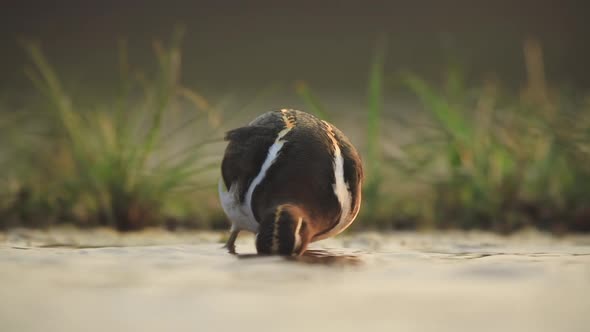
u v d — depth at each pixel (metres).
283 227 13.31
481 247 16.97
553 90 26.36
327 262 13.63
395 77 24.12
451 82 24.38
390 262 13.93
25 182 22.17
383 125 34.53
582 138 22.31
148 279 12.02
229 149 14.92
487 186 22.22
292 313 10.28
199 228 21.55
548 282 12.14
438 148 23.19
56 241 17.34
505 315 10.31
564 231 21.08
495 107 23.34
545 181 22.66
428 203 22.95
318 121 15.13
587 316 10.31
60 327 9.68
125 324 9.77
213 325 9.74
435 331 9.65
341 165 14.55
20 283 11.74
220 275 12.31
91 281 11.88
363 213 21.88
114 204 20.95
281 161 14.20
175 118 23.47
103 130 21.78
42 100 23.52
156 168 21.44
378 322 9.98
